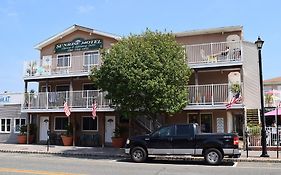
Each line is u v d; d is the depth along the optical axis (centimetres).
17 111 3338
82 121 3059
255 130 2373
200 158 1997
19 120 3322
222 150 1706
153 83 2011
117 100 2148
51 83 3269
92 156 2195
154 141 1830
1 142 3353
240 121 2739
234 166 1647
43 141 3198
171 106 2116
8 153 2438
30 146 2858
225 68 2567
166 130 1828
